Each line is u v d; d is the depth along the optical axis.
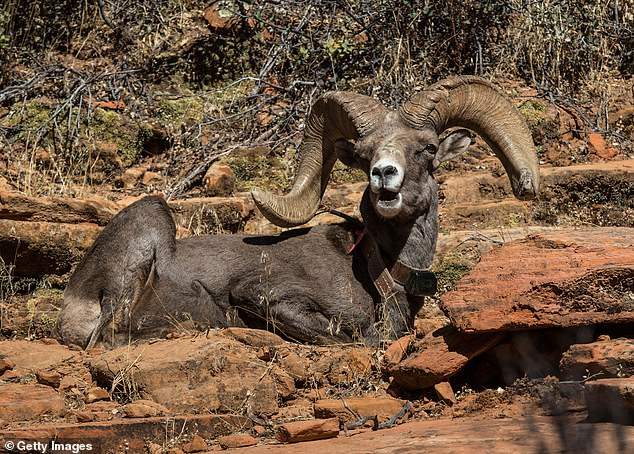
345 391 10.24
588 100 18.73
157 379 9.69
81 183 17.22
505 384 9.86
